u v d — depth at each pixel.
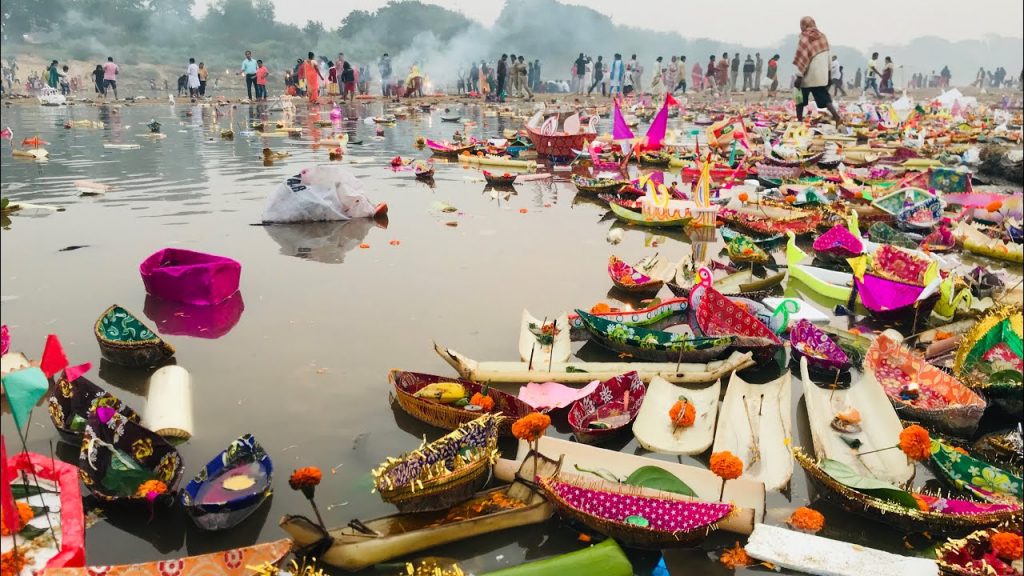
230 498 3.87
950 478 4.36
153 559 3.57
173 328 6.14
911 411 4.93
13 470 3.76
